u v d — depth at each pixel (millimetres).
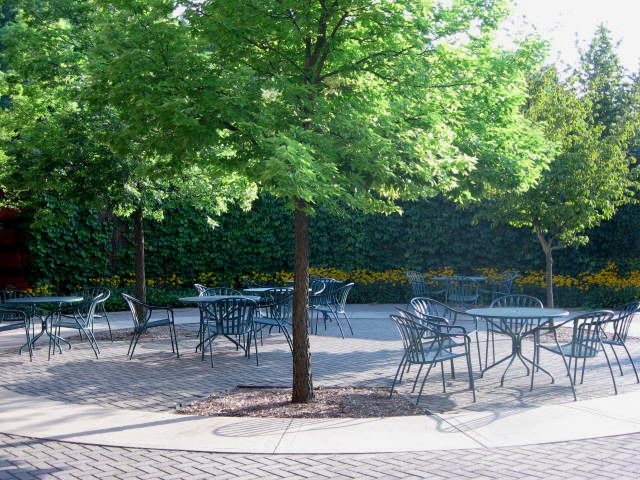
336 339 11695
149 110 6109
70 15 11602
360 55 7016
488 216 12812
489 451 5246
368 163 6078
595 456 5066
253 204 18688
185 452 5348
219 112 6320
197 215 18172
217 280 18484
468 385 7867
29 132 11289
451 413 6445
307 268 7074
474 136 7910
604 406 6617
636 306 8125
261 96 6582
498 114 7711
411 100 6645
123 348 11047
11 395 7590
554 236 12617
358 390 7617
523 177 8602
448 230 18312
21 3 11648
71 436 5824
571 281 16578
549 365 9047
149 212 12680
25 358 10219
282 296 11094
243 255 18625
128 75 6324
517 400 7074
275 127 6305
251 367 9273
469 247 18188
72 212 16578
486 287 17266
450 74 6871
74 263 16734
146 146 6852
